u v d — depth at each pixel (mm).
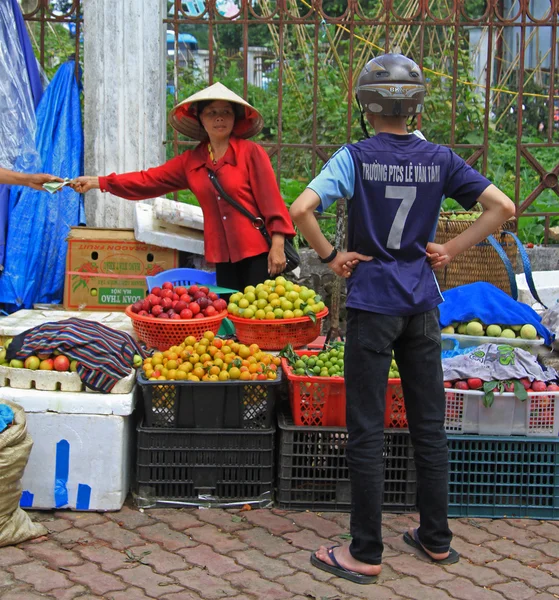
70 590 3410
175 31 6348
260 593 3420
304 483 4258
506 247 5887
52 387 4125
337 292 5066
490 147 9164
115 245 5676
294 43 10547
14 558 3662
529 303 5770
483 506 4191
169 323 4551
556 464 4148
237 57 14469
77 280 5691
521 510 4195
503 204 3328
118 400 4055
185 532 3941
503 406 4141
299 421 4188
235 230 5203
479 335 4734
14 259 5941
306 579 3537
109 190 5328
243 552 3758
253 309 4758
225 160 5176
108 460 4086
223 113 5102
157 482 4203
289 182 7461
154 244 5613
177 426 4168
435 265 3469
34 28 10094
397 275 3379
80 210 6168
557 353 4750
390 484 4242
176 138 6367
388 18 6270
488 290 4859
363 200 3352
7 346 4242
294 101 8773
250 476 4223
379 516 3498
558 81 11305
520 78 6500
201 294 4758
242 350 4301
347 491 4199
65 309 5719
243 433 4176
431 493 3611
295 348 4840
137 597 3369
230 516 4117
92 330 4270
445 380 4188
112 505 4117
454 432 4191
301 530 3988
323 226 7035
